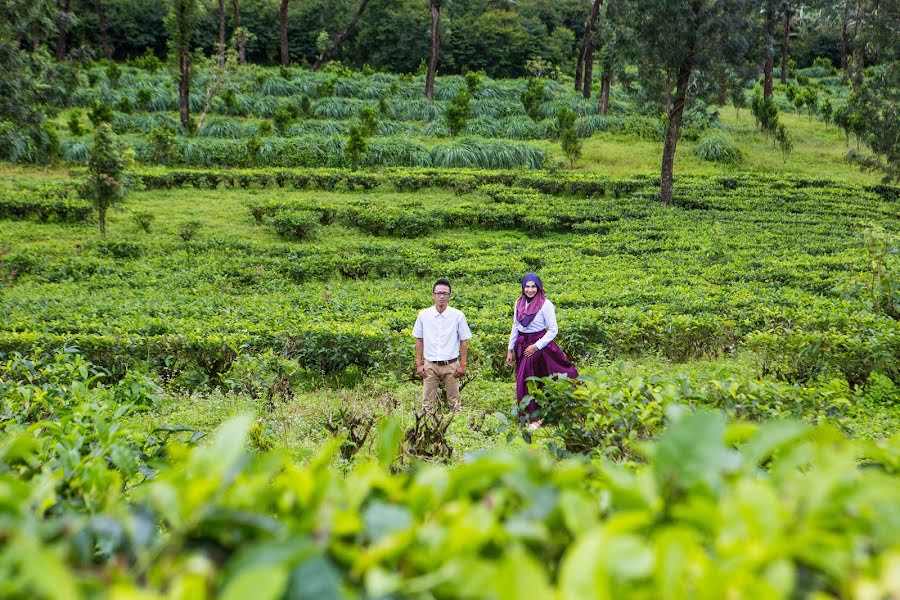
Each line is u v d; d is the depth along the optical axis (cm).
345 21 5088
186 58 2806
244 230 1812
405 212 1880
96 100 2722
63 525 115
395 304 1120
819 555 98
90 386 795
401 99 3469
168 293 1205
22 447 198
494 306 1093
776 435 125
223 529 117
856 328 831
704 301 1055
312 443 562
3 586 92
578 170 2652
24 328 912
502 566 93
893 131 2111
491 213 1919
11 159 1443
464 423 607
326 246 1611
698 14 2009
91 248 1538
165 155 2489
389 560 110
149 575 106
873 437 549
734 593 92
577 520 113
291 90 3481
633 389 385
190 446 338
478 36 5031
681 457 125
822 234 1775
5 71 1278
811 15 4997
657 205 2102
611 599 97
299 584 100
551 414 428
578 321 906
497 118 3369
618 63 2125
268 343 859
